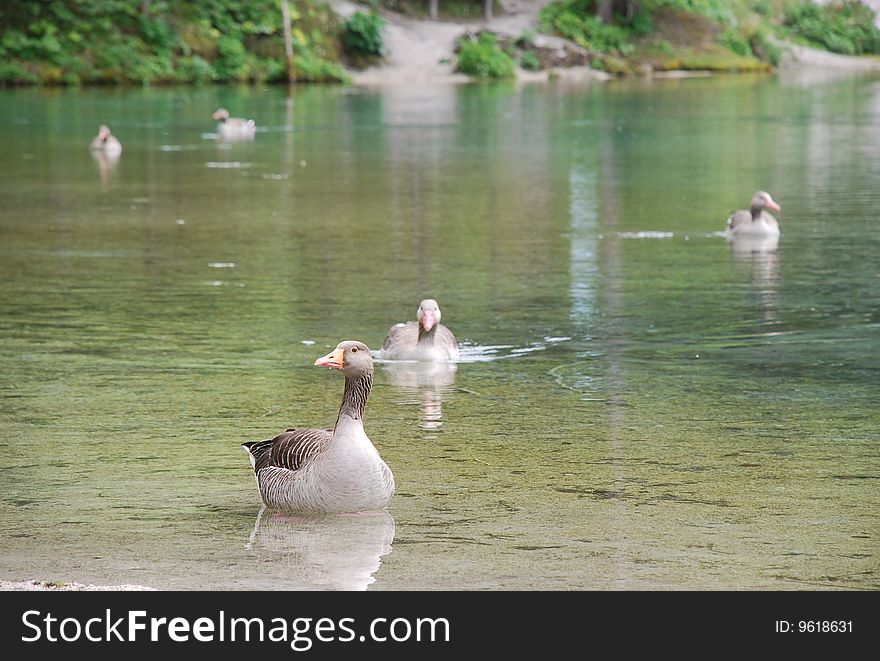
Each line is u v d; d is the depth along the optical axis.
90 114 56.50
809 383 14.76
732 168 37.88
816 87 75.25
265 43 79.31
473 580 8.95
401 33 85.81
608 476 11.34
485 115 56.88
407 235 25.98
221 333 17.30
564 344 16.84
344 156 41.22
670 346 16.70
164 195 32.09
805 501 10.65
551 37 88.69
